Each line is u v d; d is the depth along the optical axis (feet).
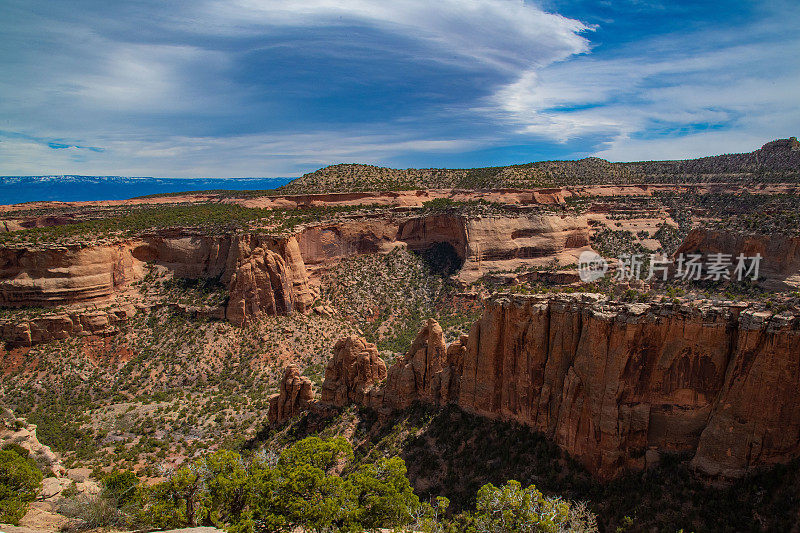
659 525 104.27
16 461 124.98
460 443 146.61
